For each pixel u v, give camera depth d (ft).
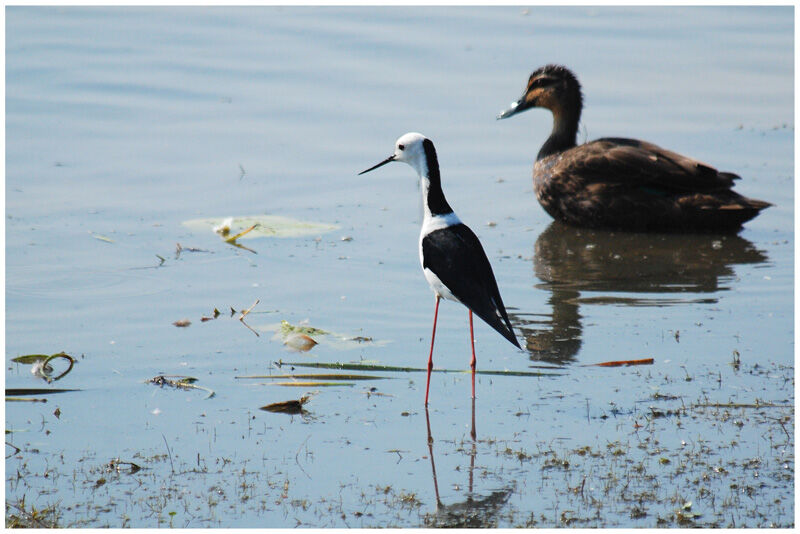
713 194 50.31
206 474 28.22
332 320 39.50
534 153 59.98
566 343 37.32
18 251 45.70
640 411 31.89
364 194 54.03
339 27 75.77
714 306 40.65
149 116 62.39
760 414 31.40
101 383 34.12
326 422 31.45
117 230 48.55
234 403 32.73
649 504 26.37
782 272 44.73
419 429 30.96
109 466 28.60
